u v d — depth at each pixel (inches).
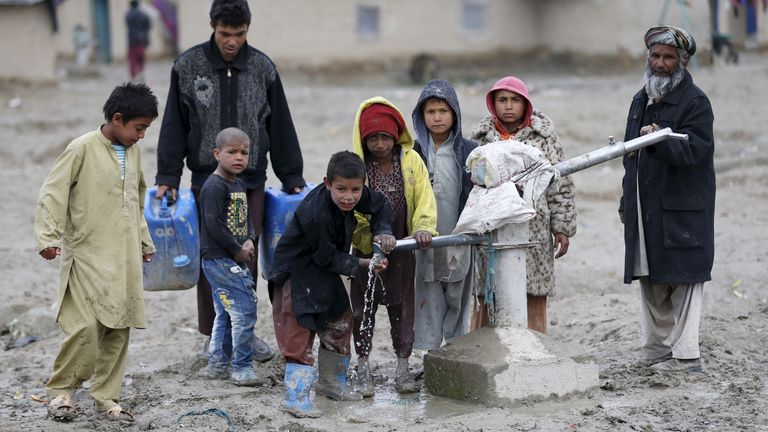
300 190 932.0
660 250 821.2
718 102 2699.3
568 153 2203.5
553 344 786.2
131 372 957.8
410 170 799.1
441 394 797.9
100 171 741.3
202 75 890.7
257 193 908.0
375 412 766.5
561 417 724.7
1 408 853.2
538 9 4493.1
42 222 720.3
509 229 780.0
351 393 804.6
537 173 780.6
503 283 786.8
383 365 932.6
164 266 865.5
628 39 4104.3
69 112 2790.4
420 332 836.6
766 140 2169.0
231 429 729.0
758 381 812.0
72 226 746.2
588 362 783.1
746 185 1785.2
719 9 3983.8
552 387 765.9
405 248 755.4
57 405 751.7
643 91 857.5
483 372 757.3
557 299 1202.6
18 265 1412.4
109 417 757.9
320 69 4281.5
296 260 768.3
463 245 786.8
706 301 1090.7
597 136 2364.7
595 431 693.9
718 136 2265.0
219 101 894.4
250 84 902.4
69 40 4987.7
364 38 4338.1
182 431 728.3
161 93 3275.1
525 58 4512.8
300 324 765.9
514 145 785.6
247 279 843.4
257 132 903.7
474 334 793.6
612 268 1295.5
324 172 2031.3
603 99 2952.8
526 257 837.2
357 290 818.8
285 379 780.0
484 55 4493.1
